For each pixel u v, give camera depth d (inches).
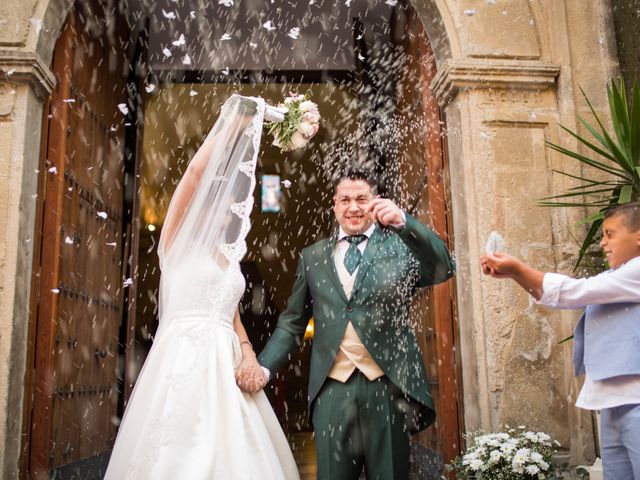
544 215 146.8
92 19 184.9
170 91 349.7
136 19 255.9
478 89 150.9
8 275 132.9
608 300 79.8
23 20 144.2
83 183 173.6
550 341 139.9
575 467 128.0
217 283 95.3
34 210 143.7
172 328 93.6
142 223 448.5
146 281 448.8
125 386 209.8
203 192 97.8
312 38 269.7
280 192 442.9
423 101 187.5
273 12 265.1
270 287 444.1
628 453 80.6
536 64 151.4
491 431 135.0
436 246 93.0
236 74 274.7
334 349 98.7
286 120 105.1
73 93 166.4
